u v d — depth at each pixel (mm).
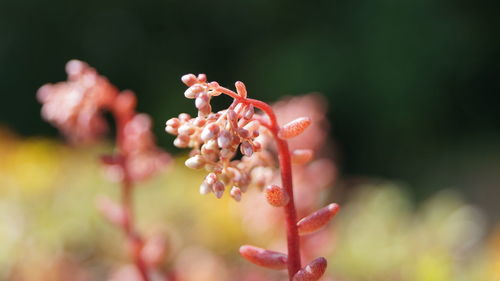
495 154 1167
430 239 459
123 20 1282
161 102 1252
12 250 459
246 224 402
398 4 1179
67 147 661
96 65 1280
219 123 207
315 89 1173
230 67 1275
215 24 1274
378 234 470
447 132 1236
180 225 494
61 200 521
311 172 404
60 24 1269
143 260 302
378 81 1178
